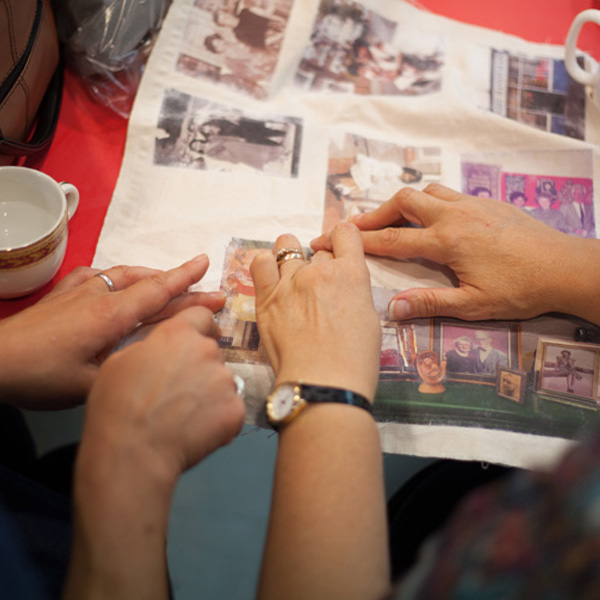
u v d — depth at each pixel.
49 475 0.67
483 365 0.59
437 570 0.25
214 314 0.59
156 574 0.37
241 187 0.68
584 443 0.23
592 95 0.74
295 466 0.42
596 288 0.57
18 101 0.61
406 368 0.59
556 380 0.59
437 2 0.82
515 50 0.79
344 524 0.39
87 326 0.49
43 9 0.64
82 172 0.68
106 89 0.73
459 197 0.64
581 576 0.20
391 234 0.62
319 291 0.52
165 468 0.38
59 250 0.55
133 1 0.70
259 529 0.94
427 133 0.74
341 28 0.78
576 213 0.70
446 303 0.59
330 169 0.70
